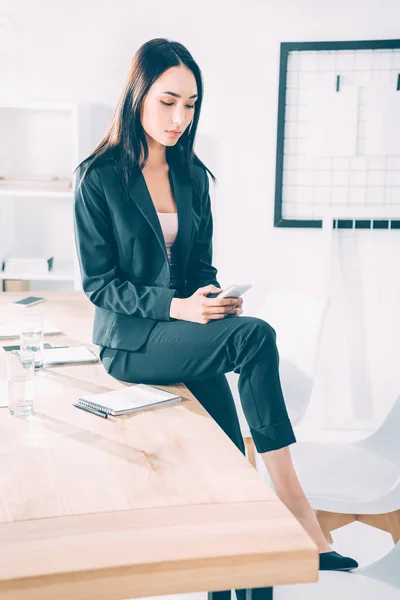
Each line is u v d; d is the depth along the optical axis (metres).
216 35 3.92
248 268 4.10
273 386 1.69
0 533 1.07
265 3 3.89
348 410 4.14
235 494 1.22
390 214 3.95
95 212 1.93
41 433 1.51
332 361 4.12
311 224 4.02
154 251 1.99
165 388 1.86
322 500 1.96
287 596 1.37
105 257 1.95
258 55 3.93
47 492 1.21
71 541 1.05
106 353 1.94
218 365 1.78
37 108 3.74
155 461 1.36
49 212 4.12
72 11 3.90
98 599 0.98
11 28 3.91
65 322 2.64
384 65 3.89
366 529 2.85
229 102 3.97
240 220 4.06
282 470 1.69
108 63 3.95
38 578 0.96
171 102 1.89
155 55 1.88
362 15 3.88
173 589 1.01
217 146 4.00
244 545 1.04
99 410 1.65
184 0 3.89
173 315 1.83
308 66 3.91
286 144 3.98
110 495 1.20
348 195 3.99
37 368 1.99
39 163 4.05
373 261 4.04
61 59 3.94
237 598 1.66
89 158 1.97
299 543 1.06
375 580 1.45
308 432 4.08
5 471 1.30
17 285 3.88
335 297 4.07
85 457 1.38
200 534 1.07
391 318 4.09
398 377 4.12
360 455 2.28
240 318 1.76
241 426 2.72
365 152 3.95
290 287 4.11
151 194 2.06
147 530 1.08
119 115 1.94
